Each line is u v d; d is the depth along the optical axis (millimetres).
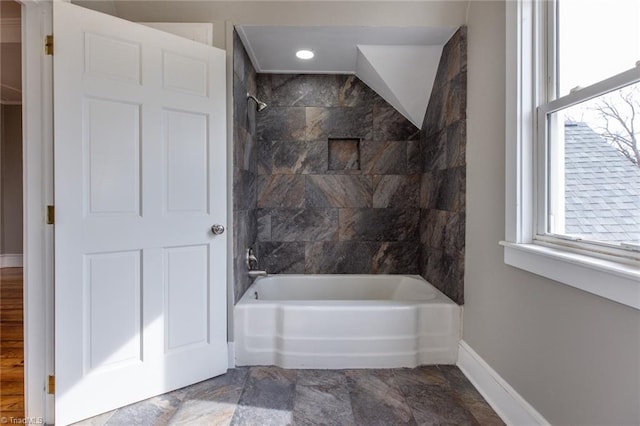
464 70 2107
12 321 2814
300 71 2869
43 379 1561
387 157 2932
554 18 1440
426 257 2730
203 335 1957
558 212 1413
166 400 1756
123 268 1696
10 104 4801
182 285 1878
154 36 1761
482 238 1880
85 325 1600
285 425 1562
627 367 1001
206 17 2109
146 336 1759
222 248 2025
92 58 1600
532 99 1514
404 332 2117
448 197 2303
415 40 2320
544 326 1361
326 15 2137
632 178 1076
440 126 2445
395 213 2939
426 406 1708
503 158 1676
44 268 1557
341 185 2943
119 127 1671
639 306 952
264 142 2920
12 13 2512
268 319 2148
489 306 1798
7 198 4832
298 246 2949
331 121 2920
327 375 2018
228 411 1666
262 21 2127
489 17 1817
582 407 1166
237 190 2229
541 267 1354
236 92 2203
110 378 1660
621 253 1098
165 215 1812
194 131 1906
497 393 1680
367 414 1644
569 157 1353
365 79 2852
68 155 1549
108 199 1649
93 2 1985
